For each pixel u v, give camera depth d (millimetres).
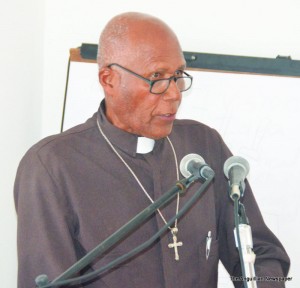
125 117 1817
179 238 1862
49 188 1806
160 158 1956
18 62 2736
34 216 1790
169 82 1701
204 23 2953
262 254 1923
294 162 2818
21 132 2797
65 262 1717
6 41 2629
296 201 2809
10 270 2752
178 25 2949
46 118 2971
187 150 2039
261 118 2838
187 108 2844
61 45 2977
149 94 1705
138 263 1786
